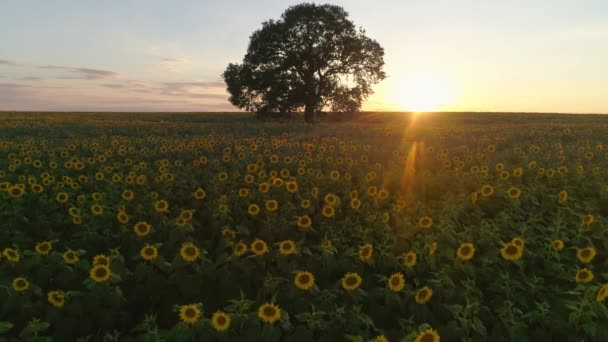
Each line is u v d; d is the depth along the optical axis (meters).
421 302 4.83
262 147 19.70
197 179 12.92
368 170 13.45
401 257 6.24
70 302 5.03
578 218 8.25
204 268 5.79
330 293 5.11
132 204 9.56
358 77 55.56
